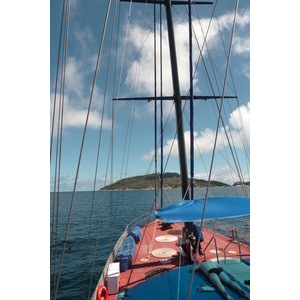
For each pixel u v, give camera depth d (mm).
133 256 6715
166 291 4531
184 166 7555
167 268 6090
